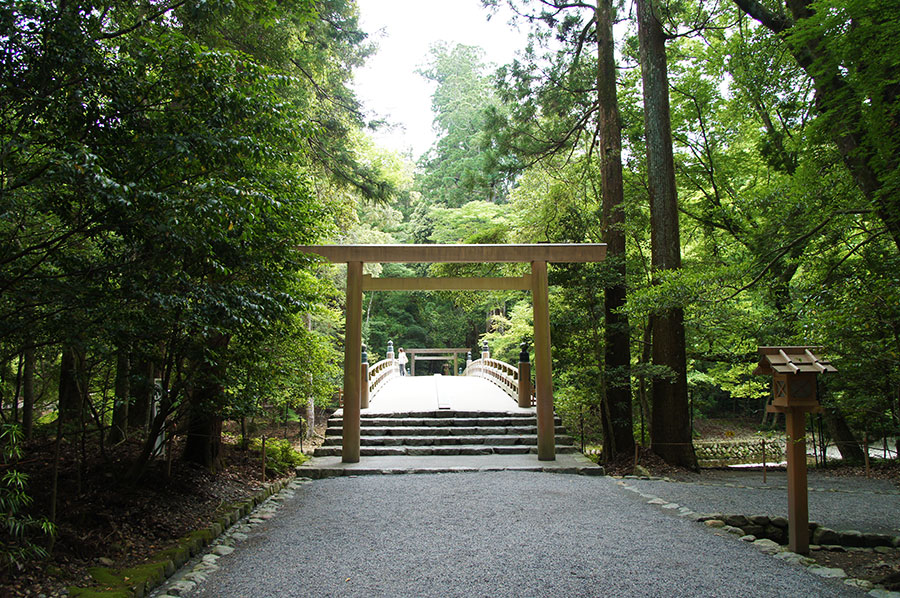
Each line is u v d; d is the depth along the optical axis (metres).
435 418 10.73
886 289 5.73
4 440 4.85
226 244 4.84
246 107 4.41
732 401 23.20
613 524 5.26
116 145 4.11
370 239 18.58
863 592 3.64
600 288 10.16
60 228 4.18
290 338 6.85
